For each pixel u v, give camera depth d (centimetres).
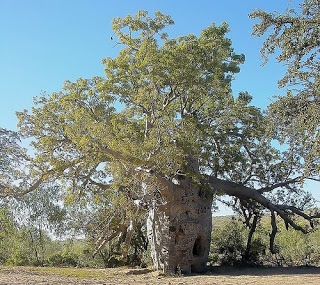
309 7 1231
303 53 1219
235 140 2598
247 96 2686
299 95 1258
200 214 2220
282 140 1290
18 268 2231
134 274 2112
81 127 1950
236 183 2602
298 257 2848
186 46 2072
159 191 2034
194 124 2081
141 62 2052
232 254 2628
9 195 2247
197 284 1586
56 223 3130
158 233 2178
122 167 1894
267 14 1309
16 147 2338
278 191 2811
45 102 2316
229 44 2231
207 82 2128
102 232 2456
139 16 2175
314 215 2708
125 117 2166
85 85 2258
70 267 2727
